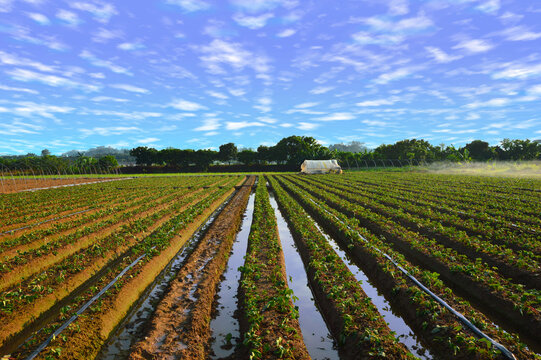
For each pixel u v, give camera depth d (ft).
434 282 32.76
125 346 26.35
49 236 53.26
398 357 21.66
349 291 32.22
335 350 25.40
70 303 33.30
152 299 34.86
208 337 27.07
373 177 182.09
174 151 320.09
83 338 25.52
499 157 274.36
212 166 318.04
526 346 24.99
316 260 40.65
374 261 40.75
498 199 83.66
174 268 43.70
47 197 105.09
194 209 75.82
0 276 35.78
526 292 29.25
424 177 171.53
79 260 42.24
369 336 23.59
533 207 70.49
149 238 50.55
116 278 35.76
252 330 25.02
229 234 57.31
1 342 25.63
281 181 166.91
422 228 54.85
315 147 331.77
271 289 33.01
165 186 143.74
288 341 23.79
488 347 21.86
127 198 102.12
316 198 96.12
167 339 25.63
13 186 153.89
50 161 236.43
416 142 294.05
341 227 57.00
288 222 69.10
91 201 94.73
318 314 31.35
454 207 73.36
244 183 165.48
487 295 31.09
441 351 24.04
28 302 30.55
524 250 41.50
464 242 44.62
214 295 35.04
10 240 49.73
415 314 28.68
